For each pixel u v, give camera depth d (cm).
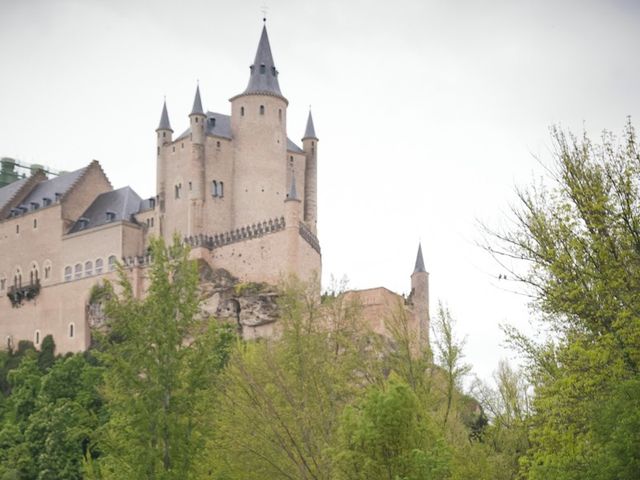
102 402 13275
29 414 14288
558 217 4697
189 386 5344
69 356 16900
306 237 15000
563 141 4847
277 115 16450
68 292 17338
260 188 16150
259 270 14850
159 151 16712
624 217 4547
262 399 5194
